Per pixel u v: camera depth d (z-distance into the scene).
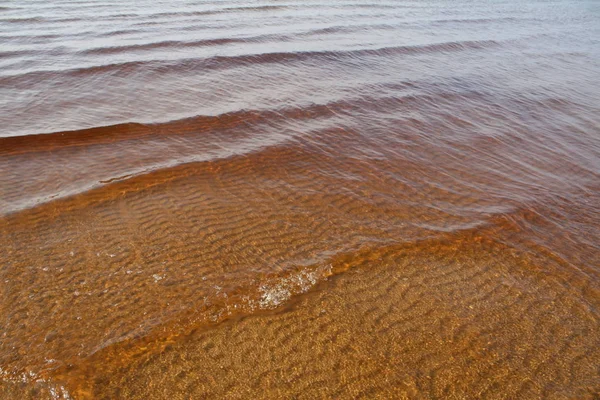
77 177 6.82
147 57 12.78
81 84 10.77
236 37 15.45
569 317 4.52
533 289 4.89
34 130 8.32
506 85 12.41
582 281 5.04
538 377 3.85
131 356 3.89
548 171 7.81
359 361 3.94
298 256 5.30
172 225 5.80
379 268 5.13
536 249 5.57
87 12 18.86
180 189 6.62
